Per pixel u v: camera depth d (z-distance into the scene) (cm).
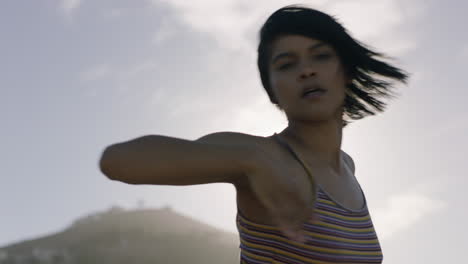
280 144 204
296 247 184
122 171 149
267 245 186
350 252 191
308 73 211
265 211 184
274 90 221
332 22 217
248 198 183
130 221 12744
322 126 218
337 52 219
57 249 11512
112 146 153
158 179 153
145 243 11012
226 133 189
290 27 213
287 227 183
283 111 233
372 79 233
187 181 159
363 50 225
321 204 193
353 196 215
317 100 212
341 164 235
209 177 163
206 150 160
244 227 191
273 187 180
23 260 10762
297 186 189
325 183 205
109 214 13662
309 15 215
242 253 195
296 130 218
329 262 186
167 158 153
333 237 188
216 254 10125
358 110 239
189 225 12600
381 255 207
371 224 211
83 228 12938
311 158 212
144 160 150
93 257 10488
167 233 11750
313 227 188
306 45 213
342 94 222
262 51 223
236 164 168
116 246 11188
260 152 179
